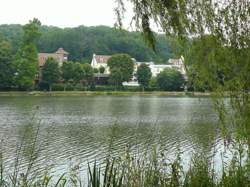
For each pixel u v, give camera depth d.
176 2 6.86
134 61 118.38
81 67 109.81
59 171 14.91
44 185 8.21
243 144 7.39
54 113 47.91
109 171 7.56
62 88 106.44
